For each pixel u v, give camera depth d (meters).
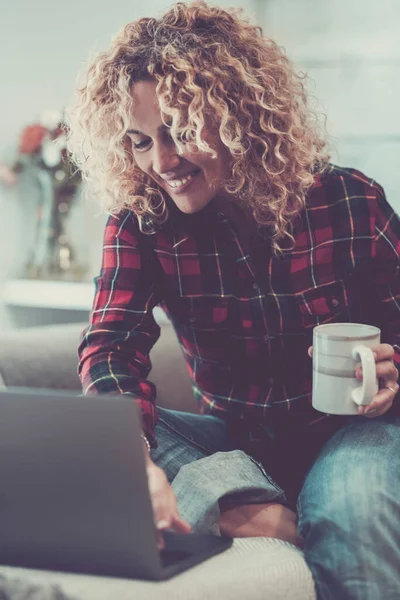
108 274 1.53
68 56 3.09
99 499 1.07
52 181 3.06
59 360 1.91
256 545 1.28
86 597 1.07
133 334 1.50
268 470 1.58
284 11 2.86
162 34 1.41
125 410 1.02
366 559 1.21
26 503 1.11
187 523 1.21
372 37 2.77
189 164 1.38
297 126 1.47
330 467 1.35
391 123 2.78
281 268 1.53
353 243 1.53
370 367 1.27
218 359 1.58
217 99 1.38
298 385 1.55
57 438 1.07
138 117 1.36
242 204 1.50
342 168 1.59
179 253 1.54
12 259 3.23
